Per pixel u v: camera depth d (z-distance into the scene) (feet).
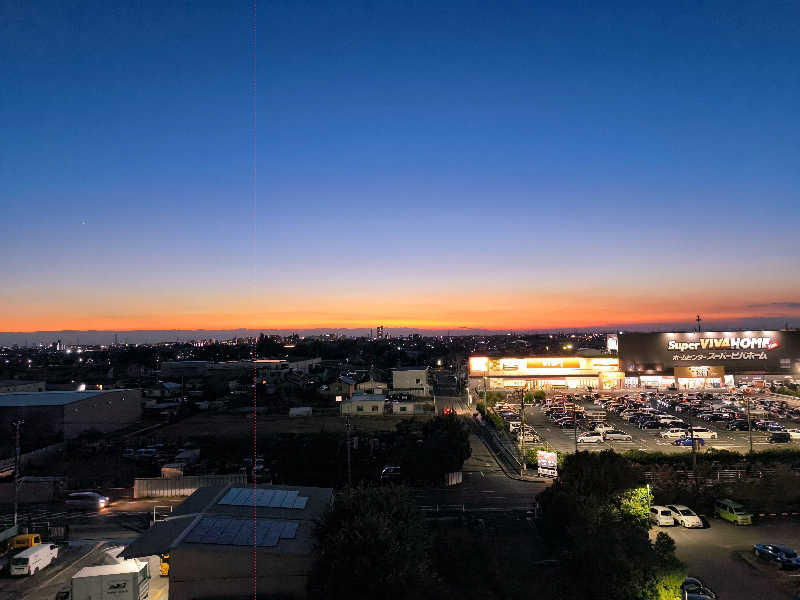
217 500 88.99
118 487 136.05
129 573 69.82
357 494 75.92
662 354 300.40
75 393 208.85
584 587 78.18
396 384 302.45
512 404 264.11
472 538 85.76
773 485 117.19
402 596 63.41
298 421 231.50
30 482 129.59
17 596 77.61
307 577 69.41
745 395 269.03
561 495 95.71
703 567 88.28
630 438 183.93
